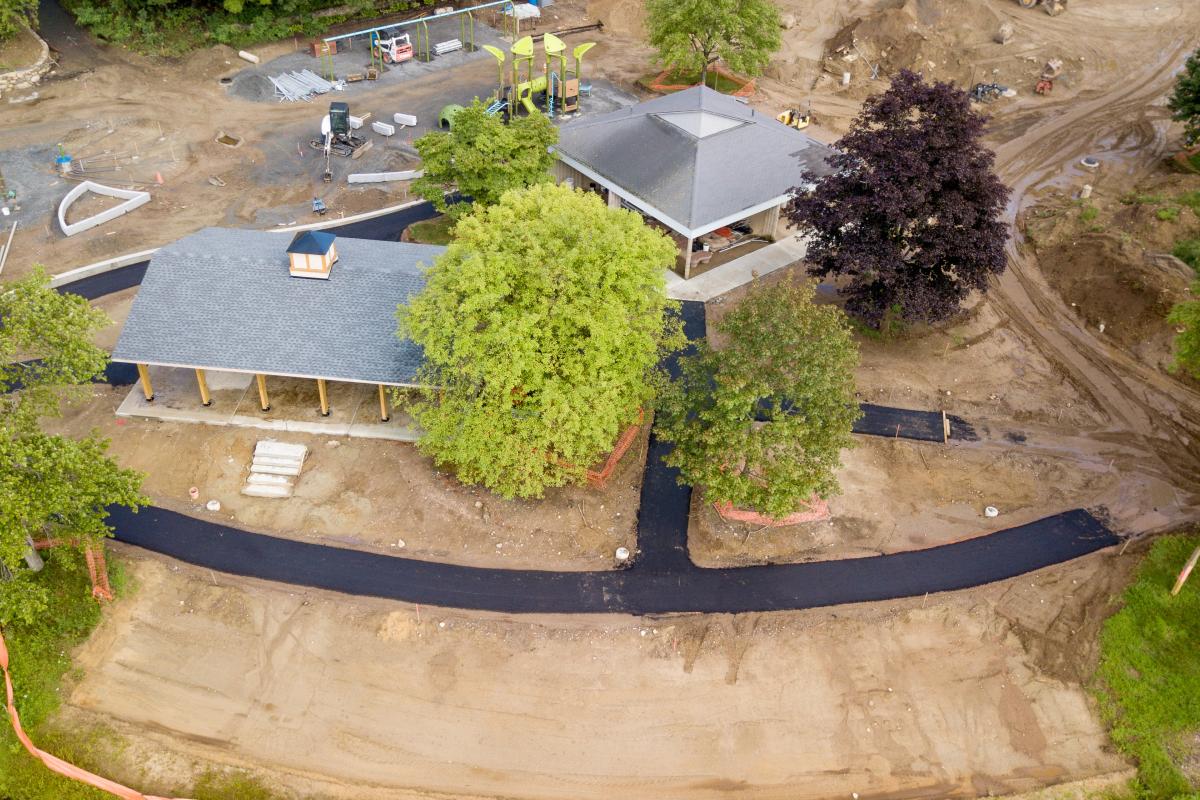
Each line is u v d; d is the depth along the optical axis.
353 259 40.72
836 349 32.69
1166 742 28.91
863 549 35.56
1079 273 49.91
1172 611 32.81
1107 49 75.38
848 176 41.88
